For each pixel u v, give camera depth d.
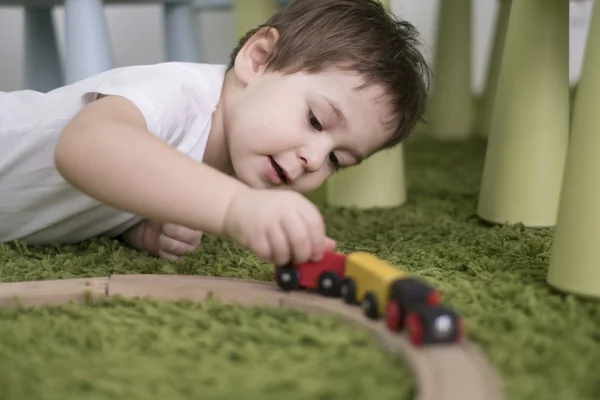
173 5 1.56
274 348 0.47
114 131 0.61
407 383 0.42
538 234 0.85
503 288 0.59
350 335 0.49
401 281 0.48
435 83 1.70
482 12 2.06
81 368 0.43
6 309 0.55
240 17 1.14
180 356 0.46
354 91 0.77
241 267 0.72
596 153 0.56
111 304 0.57
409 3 1.84
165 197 0.57
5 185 0.78
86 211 0.79
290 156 0.75
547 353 0.47
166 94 0.72
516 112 0.89
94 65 1.09
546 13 0.86
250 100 0.77
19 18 1.78
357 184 1.07
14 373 0.42
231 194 0.57
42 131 0.76
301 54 0.78
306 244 0.55
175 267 0.72
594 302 0.57
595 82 0.56
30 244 0.83
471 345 0.46
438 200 1.12
